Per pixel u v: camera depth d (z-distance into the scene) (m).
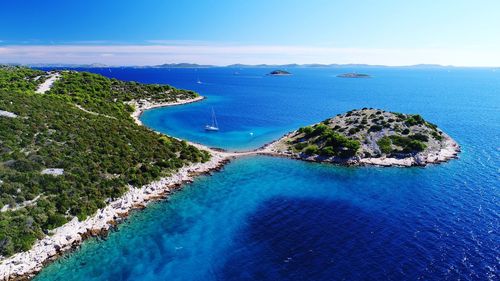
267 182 69.44
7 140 59.44
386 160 80.31
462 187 64.38
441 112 166.00
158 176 65.50
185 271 40.25
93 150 66.38
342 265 40.47
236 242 46.62
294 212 55.53
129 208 55.12
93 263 41.28
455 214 52.88
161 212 55.16
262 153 89.88
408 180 69.19
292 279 38.28
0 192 46.66
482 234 46.47
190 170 73.25
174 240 46.97
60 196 49.81
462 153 88.12
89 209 49.75
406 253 42.41
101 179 57.53
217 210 56.38
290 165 80.44
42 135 65.06
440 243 44.44
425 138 89.12
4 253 39.03
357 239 46.38
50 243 42.75
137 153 71.19
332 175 73.31
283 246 45.28
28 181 50.28
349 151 81.94
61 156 60.00
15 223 42.59
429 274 38.06
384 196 61.28
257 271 40.03
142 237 47.50
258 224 51.62
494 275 37.53
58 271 39.41
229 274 39.59
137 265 41.19
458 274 37.88
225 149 94.19
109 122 87.94
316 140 92.06
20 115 72.25
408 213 53.78
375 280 37.41
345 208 56.69
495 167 76.19
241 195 62.72
